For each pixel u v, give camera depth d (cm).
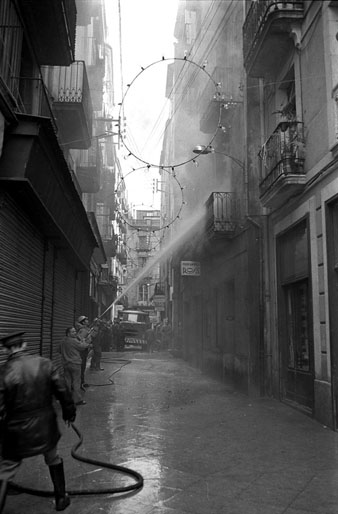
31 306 846
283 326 962
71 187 888
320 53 776
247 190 1089
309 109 822
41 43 905
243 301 1096
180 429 697
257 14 971
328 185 738
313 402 782
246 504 408
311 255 796
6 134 629
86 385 1153
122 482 458
